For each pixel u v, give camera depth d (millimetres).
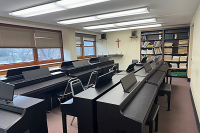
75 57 5410
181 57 5137
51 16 3252
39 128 1607
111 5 2598
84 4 2264
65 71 3246
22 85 2264
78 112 1463
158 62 4398
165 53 5402
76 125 2232
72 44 5219
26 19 3484
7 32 3498
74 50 5340
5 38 3459
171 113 2562
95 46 7344
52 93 2629
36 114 1552
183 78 5242
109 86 1741
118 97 1367
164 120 2318
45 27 4277
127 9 2871
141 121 1091
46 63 4695
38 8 2424
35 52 4371
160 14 3447
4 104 1532
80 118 1461
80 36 6020
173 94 3578
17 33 3732
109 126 1264
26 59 4145
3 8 2516
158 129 2059
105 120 1279
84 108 1406
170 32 5316
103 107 1268
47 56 4809
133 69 3000
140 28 5789
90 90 1606
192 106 2836
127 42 6543
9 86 1544
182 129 2047
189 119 2332
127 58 6656
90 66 3969
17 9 2607
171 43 5273
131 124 1138
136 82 1882
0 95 1614
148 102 1408
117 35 6742
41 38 4422
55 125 2246
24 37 3918
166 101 3131
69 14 3123
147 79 2391
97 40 7250
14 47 3666
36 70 2611
